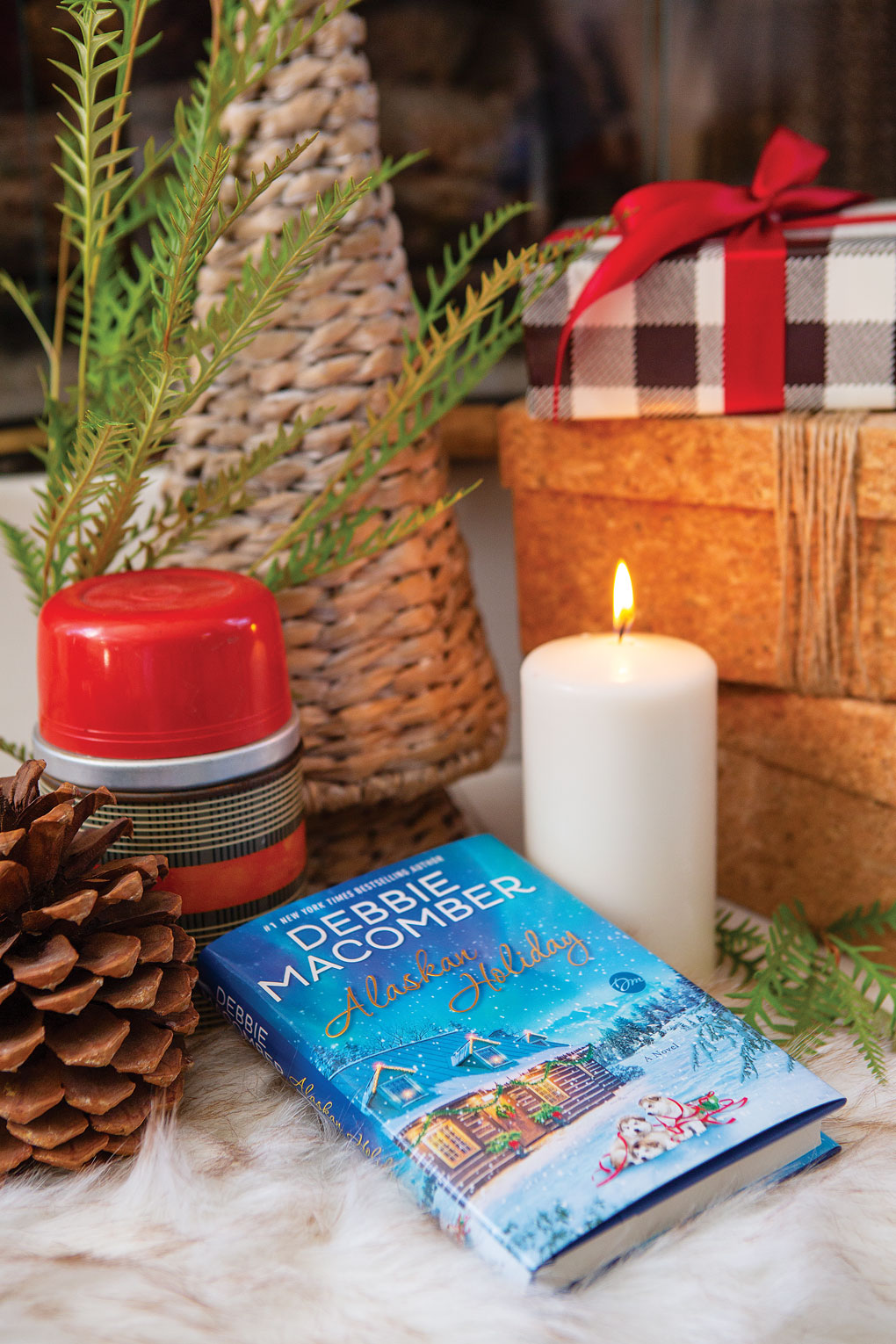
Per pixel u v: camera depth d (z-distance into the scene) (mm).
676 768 685
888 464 671
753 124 876
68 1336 543
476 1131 581
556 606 786
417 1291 553
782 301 694
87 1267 567
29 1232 581
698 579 734
